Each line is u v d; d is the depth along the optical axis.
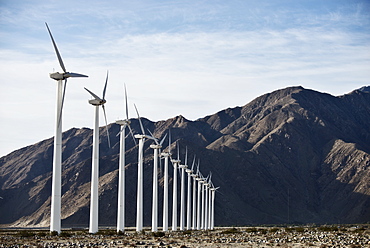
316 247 54.12
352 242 60.25
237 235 85.56
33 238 71.62
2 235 88.56
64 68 76.25
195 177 179.50
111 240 66.88
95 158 84.25
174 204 144.62
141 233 96.88
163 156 132.38
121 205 95.06
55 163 74.12
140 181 108.31
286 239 67.44
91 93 84.12
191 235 87.31
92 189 84.19
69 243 58.47
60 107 75.06
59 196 74.62
